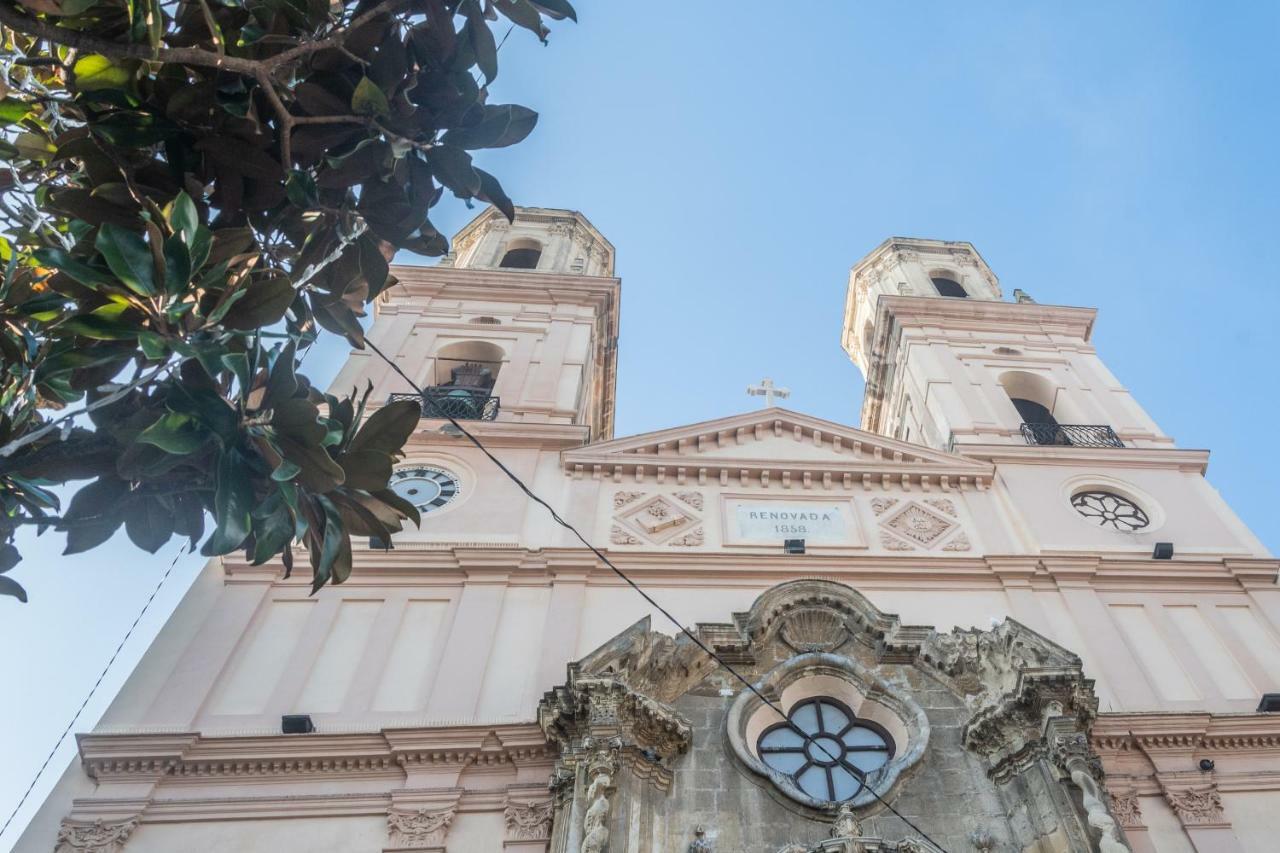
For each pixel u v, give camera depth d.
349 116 8.33
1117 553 17.81
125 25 7.07
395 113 8.44
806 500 19.17
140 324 6.99
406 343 24.08
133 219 7.85
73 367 6.91
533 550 16.55
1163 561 17.30
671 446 20.53
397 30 8.41
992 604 16.33
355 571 16.08
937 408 23.06
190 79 7.96
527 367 23.41
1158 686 14.78
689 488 19.30
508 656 14.67
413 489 18.61
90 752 12.44
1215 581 17.06
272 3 7.81
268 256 8.74
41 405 7.98
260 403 8.00
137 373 7.75
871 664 14.60
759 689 13.95
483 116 8.67
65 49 8.46
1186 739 13.40
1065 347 26.30
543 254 30.70
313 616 15.23
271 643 14.73
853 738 13.82
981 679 13.93
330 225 8.79
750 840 11.80
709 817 12.02
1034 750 12.40
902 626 15.00
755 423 21.27
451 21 8.30
